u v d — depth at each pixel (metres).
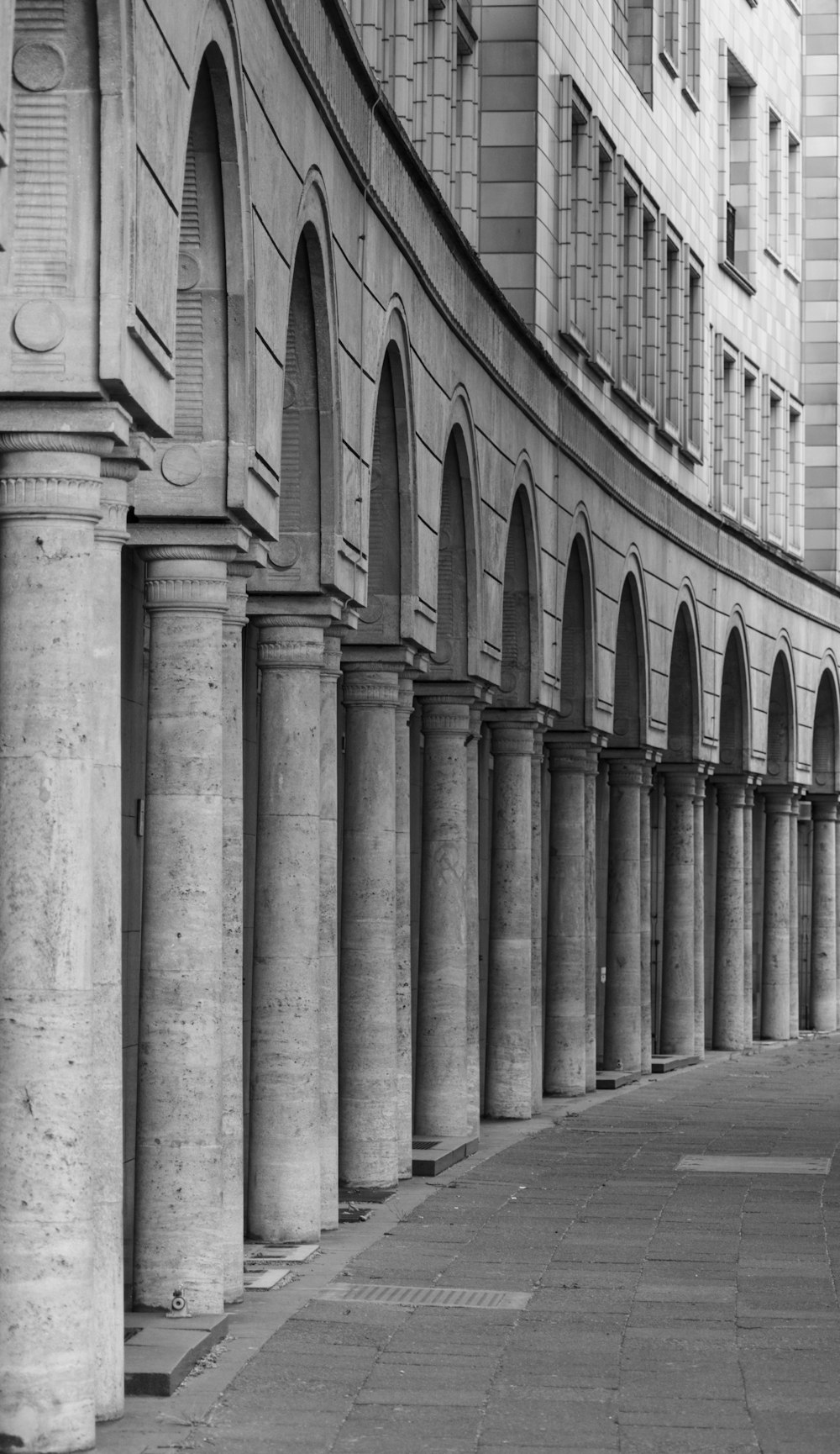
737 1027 51.19
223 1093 17.94
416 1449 13.73
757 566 53.25
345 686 25.06
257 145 16.64
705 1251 21.39
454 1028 29.17
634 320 42.59
